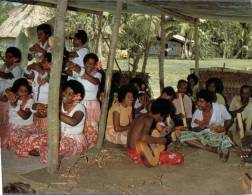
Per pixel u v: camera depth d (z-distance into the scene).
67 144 5.71
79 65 6.67
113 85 7.54
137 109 7.18
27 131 6.10
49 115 5.23
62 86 5.83
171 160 5.77
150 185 4.98
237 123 7.05
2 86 7.00
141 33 14.52
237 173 5.50
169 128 6.65
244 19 8.99
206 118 6.52
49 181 4.96
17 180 4.77
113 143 6.52
